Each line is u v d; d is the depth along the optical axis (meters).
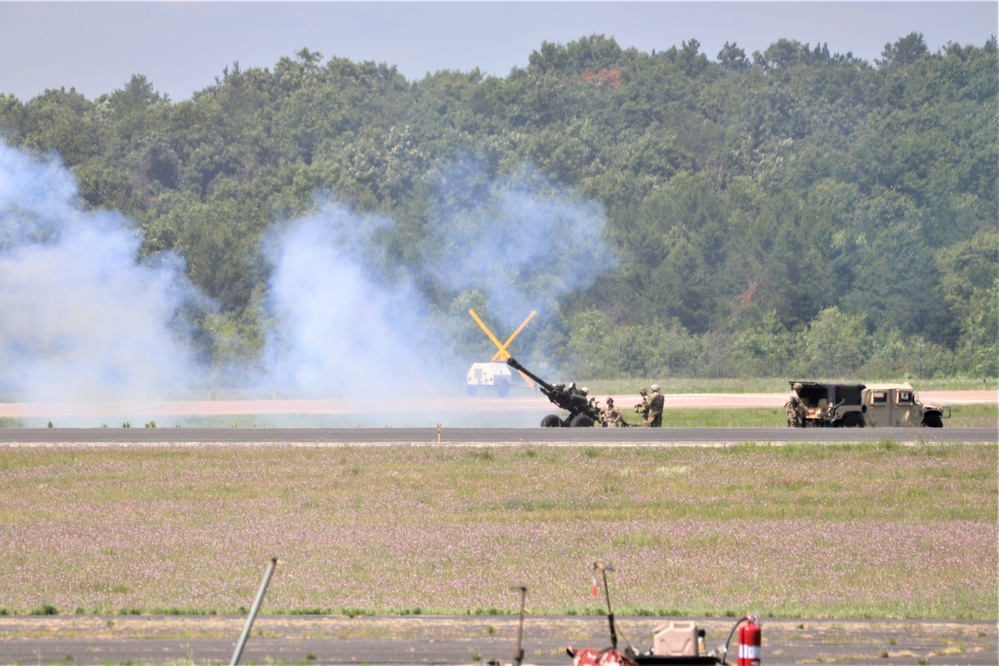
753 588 70.06
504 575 73.56
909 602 65.94
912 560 78.88
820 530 89.94
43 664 50.34
